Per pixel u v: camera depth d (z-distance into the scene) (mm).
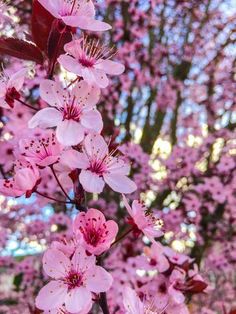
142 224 107
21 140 104
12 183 102
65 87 106
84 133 105
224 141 433
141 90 430
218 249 437
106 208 360
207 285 152
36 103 227
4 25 222
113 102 388
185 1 418
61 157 103
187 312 143
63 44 107
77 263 99
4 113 235
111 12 384
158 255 161
